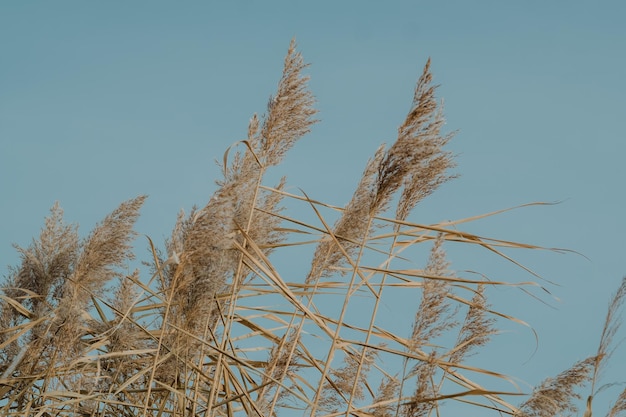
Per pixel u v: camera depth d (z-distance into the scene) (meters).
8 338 4.36
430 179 4.25
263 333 4.41
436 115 4.17
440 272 3.88
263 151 4.43
